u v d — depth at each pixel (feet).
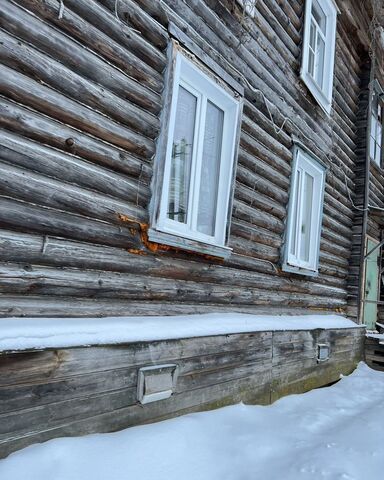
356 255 25.17
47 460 7.47
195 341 11.17
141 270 10.80
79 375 8.37
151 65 11.08
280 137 17.38
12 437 7.39
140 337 9.61
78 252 9.27
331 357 19.31
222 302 14.05
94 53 9.62
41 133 8.56
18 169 8.25
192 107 12.90
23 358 7.47
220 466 9.19
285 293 18.10
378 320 30.17
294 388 16.28
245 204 15.26
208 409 11.82
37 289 8.54
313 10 21.26
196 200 12.78
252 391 13.65
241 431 11.08
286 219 17.76
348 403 15.94
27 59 8.25
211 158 13.66
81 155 9.41
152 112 11.11
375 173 29.35
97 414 8.77
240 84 14.11
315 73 21.22
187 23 12.36
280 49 17.24
